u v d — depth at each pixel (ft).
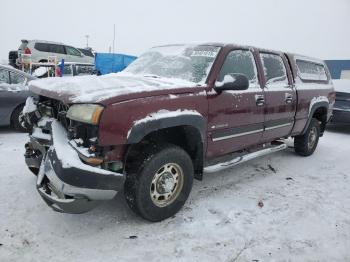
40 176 10.16
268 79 15.62
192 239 10.37
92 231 10.52
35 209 11.62
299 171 17.62
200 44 14.05
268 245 10.27
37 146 11.46
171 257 9.45
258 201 13.35
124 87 10.43
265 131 15.40
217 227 11.14
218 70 12.65
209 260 9.40
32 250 9.41
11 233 10.12
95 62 57.06
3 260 8.90
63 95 10.03
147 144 10.77
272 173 17.02
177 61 13.73
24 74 22.68
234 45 13.84
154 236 10.42
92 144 9.34
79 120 9.36
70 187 9.09
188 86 11.50
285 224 11.60
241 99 13.37
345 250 10.24
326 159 20.43
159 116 10.23
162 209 11.14
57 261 9.01
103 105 9.21
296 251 10.04
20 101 22.18
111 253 9.48
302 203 13.41
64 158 9.16
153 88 10.56
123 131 9.52
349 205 13.44
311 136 20.47
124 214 11.64
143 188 10.43
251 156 15.07
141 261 9.21
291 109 16.94
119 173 9.81
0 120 21.83
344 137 28.25
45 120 11.35
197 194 13.71
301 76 18.40
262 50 15.48
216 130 12.57
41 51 60.29
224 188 14.55
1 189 13.06
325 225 11.68
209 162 13.64
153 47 16.29
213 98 12.15
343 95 28.37
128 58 59.21
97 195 9.50
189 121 11.13
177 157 11.05
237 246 10.14
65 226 10.69
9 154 17.69
